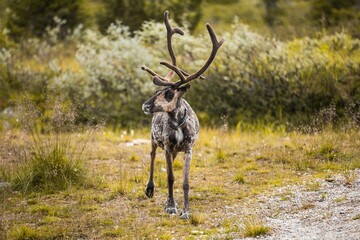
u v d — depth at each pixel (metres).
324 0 81.56
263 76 51.09
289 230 24.66
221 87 51.78
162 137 27.86
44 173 32.50
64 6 79.88
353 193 28.59
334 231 23.64
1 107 52.91
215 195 30.88
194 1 81.38
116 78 53.91
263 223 25.84
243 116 49.97
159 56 55.25
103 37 60.12
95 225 26.72
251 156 38.50
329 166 34.41
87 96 51.34
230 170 35.75
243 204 29.12
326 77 49.44
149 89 52.25
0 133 44.62
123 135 45.78
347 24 61.22
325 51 53.09
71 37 69.56
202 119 50.53
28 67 60.12
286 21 82.50
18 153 35.91
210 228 25.94
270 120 49.00
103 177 33.88
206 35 55.12
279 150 38.66
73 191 31.58
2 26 78.06
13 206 29.66
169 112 27.16
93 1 83.56
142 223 26.72
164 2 77.25
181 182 33.44
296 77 50.00
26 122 35.62
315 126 43.09
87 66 54.09
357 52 52.12
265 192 30.73
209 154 39.59
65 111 40.56
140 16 74.19
